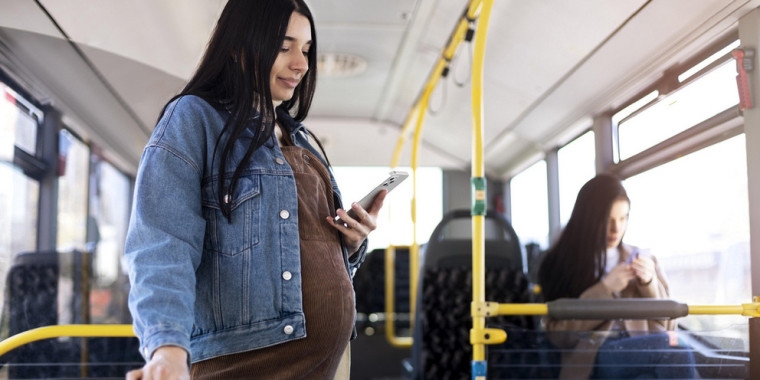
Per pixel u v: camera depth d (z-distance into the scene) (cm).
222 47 140
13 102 434
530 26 410
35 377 393
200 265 131
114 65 468
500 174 663
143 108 551
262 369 129
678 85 328
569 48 399
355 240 147
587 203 360
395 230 845
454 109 652
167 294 111
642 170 357
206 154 134
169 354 104
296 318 128
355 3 477
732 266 286
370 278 798
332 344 133
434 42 519
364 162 827
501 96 528
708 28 297
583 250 356
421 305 392
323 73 644
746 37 275
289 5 141
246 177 134
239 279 128
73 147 559
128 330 249
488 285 382
